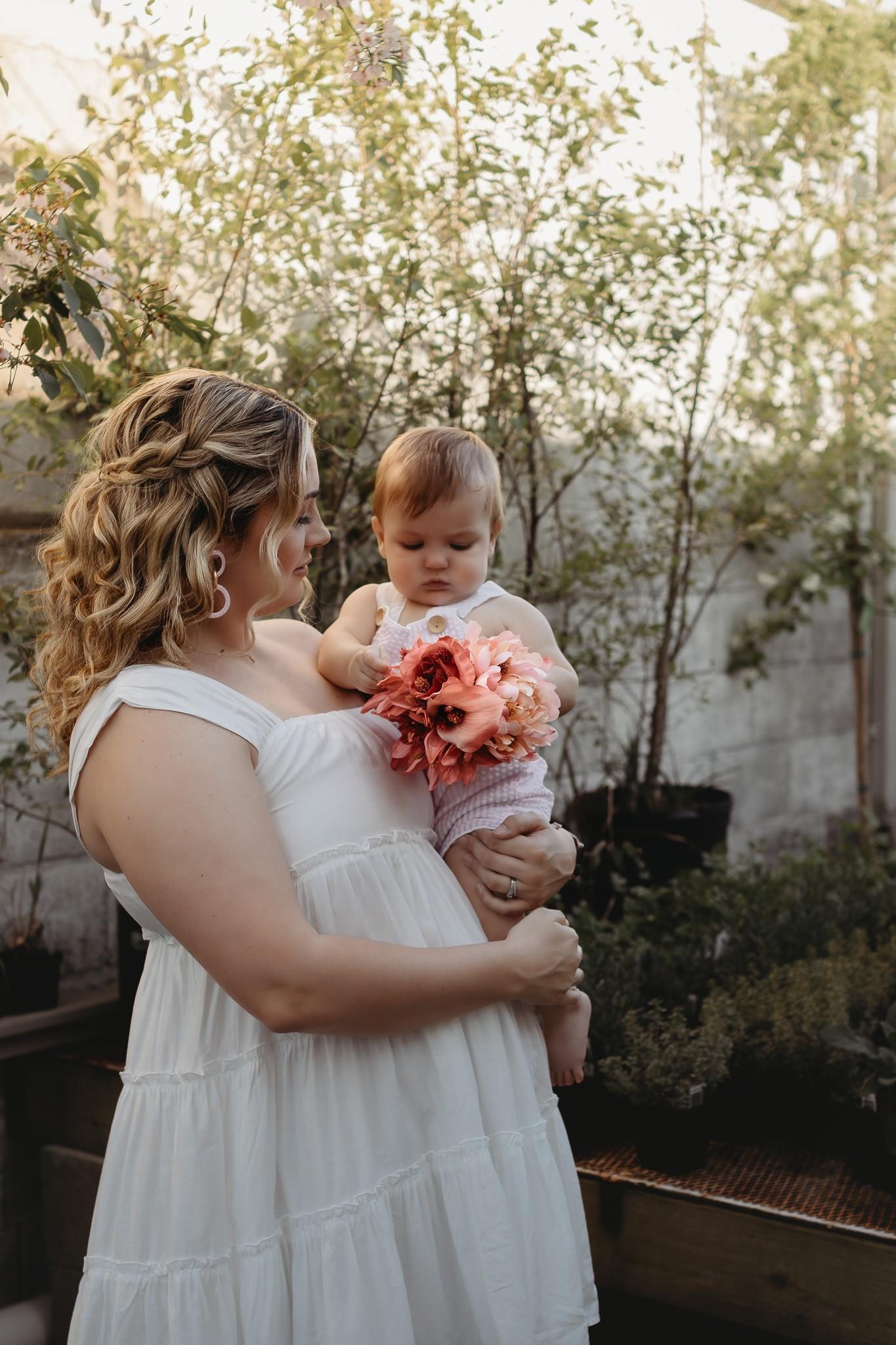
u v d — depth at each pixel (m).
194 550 1.33
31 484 2.82
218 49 2.70
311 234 2.92
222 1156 1.33
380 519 1.84
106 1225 1.39
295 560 1.45
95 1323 1.36
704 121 3.56
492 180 2.93
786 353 3.99
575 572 3.47
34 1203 2.90
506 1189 1.40
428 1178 1.37
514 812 1.60
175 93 2.68
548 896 1.56
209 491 1.33
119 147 2.81
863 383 4.12
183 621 1.35
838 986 2.64
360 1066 1.35
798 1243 2.12
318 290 2.91
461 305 2.94
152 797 1.24
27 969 2.82
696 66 3.41
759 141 3.70
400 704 1.46
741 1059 2.50
